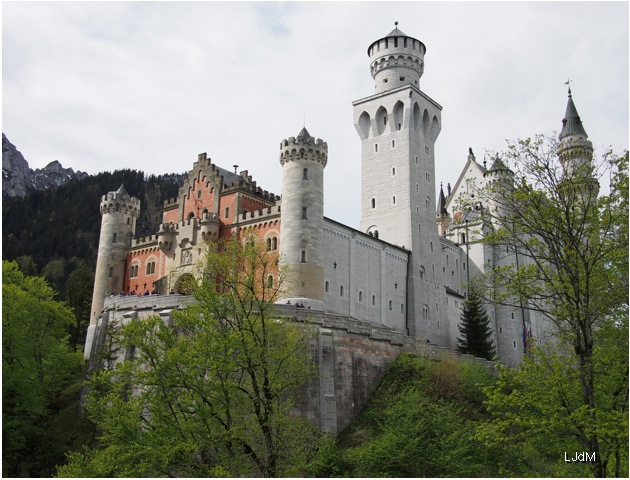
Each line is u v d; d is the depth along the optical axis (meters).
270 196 79.56
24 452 46.78
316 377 47.06
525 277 31.45
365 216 92.19
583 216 29.94
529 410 31.91
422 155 92.88
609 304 29.47
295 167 67.50
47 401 51.72
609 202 29.22
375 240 79.56
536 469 40.69
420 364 55.22
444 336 89.06
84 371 58.50
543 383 30.05
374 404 51.75
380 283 79.38
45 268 153.25
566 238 30.19
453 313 92.94
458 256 102.38
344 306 71.88
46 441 47.19
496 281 32.75
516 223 31.66
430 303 87.56
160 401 31.30
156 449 29.31
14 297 53.97
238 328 33.72
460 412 50.34
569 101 96.69
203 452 31.83
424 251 88.75
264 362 33.03
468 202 34.25
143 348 32.47
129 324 34.09
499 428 30.09
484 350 75.19
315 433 44.78
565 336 30.98
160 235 77.00
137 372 32.53
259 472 35.97
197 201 79.00
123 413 32.12
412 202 88.31
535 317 105.50
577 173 30.36
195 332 34.44
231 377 34.72
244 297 36.00
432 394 52.16
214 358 31.58
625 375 28.62
